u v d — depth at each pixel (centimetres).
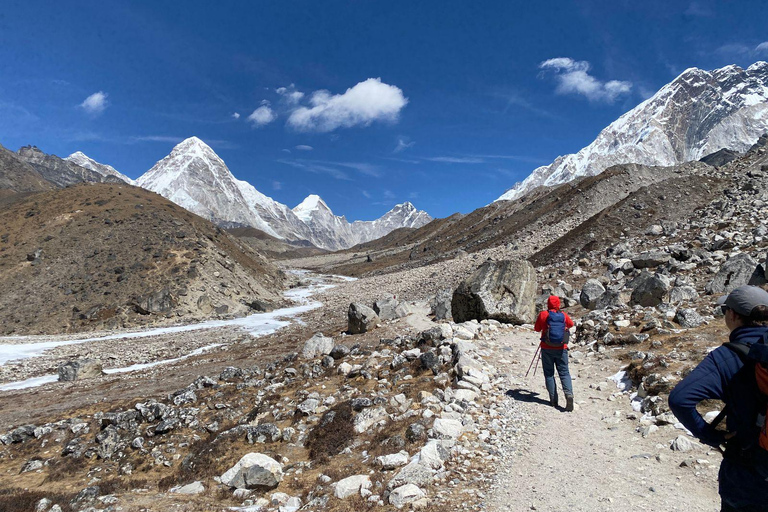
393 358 1459
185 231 8256
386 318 2791
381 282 8356
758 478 283
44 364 3466
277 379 1631
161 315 6041
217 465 1050
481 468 693
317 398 1294
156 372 2911
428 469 691
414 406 1003
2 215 8019
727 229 2738
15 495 1027
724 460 313
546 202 12050
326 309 6538
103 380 2805
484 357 1312
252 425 1193
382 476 727
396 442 846
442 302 2548
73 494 1008
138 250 7288
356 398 1150
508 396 1009
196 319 5988
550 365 947
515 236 9150
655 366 956
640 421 807
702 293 1620
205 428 1345
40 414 2022
